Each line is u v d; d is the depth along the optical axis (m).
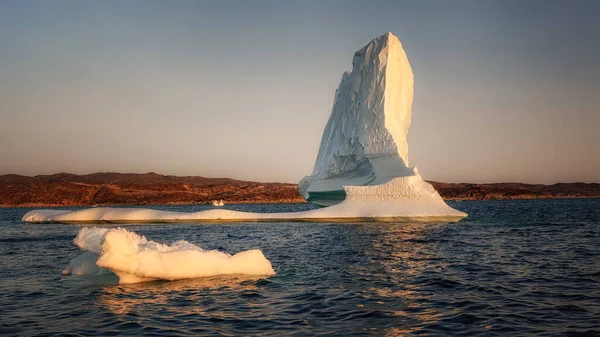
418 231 31.84
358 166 48.88
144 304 11.20
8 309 10.93
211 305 11.09
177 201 162.75
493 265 17.11
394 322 9.66
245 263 14.98
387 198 41.75
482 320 9.72
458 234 29.61
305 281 14.01
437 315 10.16
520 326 9.27
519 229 33.69
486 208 91.50
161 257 13.80
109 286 13.23
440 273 15.43
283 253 21.20
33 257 20.42
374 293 12.37
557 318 9.79
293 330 9.16
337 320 9.84
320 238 27.89
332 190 50.09
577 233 30.61
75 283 13.82
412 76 48.94
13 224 45.03
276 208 111.38
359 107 48.25
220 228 36.78
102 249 13.42
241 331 9.12
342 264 17.64
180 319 9.96
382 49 47.53
